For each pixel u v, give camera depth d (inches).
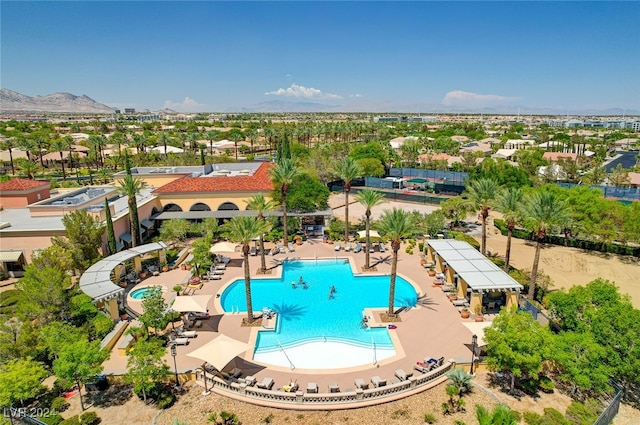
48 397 1044.5
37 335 1125.1
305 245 2283.5
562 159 4296.3
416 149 5442.9
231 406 999.0
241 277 1823.3
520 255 2153.1
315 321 1451.8
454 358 1180.5
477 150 5462.6
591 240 2252.7
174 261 2014.0
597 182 3668.8
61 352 976.9
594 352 984.9
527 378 1098.1
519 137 7544.3
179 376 1099.3
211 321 1424.7
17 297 1518.2
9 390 899.4
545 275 1807.3
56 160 5187.0
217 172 3088.1
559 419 922.7
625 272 1920.5
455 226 2674.7
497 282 1444.4
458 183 3713.1
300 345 1290.6
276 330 1374.3
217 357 1033.5
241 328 1374.3
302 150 4426.7
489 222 2802.7
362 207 3267.7
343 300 1627.7
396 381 1080.8
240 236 1344.7
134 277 1788.9
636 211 2087.8
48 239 1823.3
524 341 989.2
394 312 1478.8
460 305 1512.1
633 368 981.2
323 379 1098.1
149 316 1222.9
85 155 5393.7
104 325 1284.4
